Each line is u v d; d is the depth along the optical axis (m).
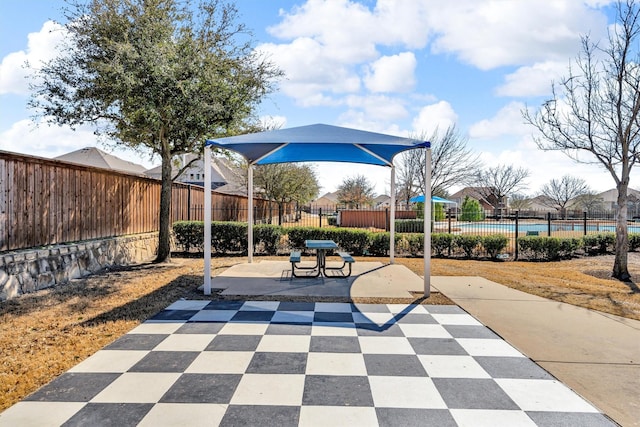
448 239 10.92
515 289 6.47
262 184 22.41
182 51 7.86
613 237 11.96
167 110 7.54
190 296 5.77
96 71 7.46
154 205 10.43
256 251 11.05
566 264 9.73
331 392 2.82
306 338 4.00
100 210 8.04
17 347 3.65
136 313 4.84
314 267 7.98
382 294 6.00
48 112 7.71
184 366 3.25
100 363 3.30
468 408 2.62
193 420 2.41
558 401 2.74
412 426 2.38
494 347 3.80
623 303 5.57
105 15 7.33
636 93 7.33
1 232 5.57
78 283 6.52
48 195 6.54
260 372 3.15
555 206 47.31
